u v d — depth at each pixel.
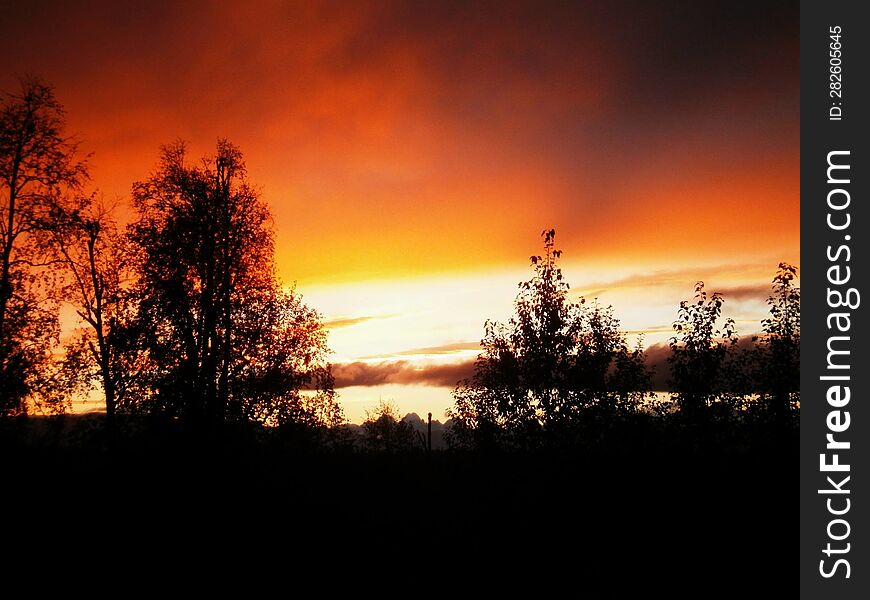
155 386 29.64
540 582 16.22
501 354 18.38
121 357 30.59
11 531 19.06
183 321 31.33
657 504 17.44
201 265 32.66
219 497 23.20
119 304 31.94
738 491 17.25
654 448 17.81
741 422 17.78
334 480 26.16
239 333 31.98
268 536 20.14
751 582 15.49
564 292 18.50
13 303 28.06
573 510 17.59
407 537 19.44
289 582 16.77
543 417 17.91
